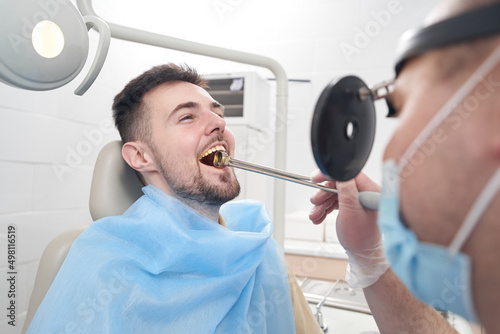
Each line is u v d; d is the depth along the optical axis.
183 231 0.65
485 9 0.17
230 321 0.65
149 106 0.78
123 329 0.56
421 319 0.43
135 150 0.79
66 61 0.53
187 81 0.82
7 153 1.01
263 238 0.71
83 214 1.27
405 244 0.22
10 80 0.50
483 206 0.18
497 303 0.19
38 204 1.10
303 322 0.68
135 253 0.65
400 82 0.23
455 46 0.18
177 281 0.64
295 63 0.80
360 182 0.43
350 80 0.25
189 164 0.73
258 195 1.05
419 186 0.20
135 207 0.73
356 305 0.67
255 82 1.16
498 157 0.17
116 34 0.75
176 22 1.57
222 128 0.77
